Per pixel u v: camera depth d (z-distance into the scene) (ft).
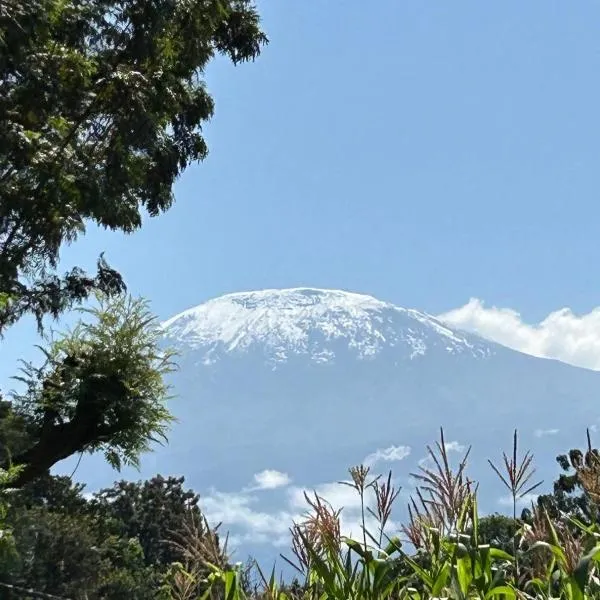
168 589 14.66
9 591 47.83
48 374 50.88
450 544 12.87
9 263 79.77
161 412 51.72
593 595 12.37
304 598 13.82
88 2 80.48
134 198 90.12
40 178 77.51
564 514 13.26
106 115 84.79
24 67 75.15
